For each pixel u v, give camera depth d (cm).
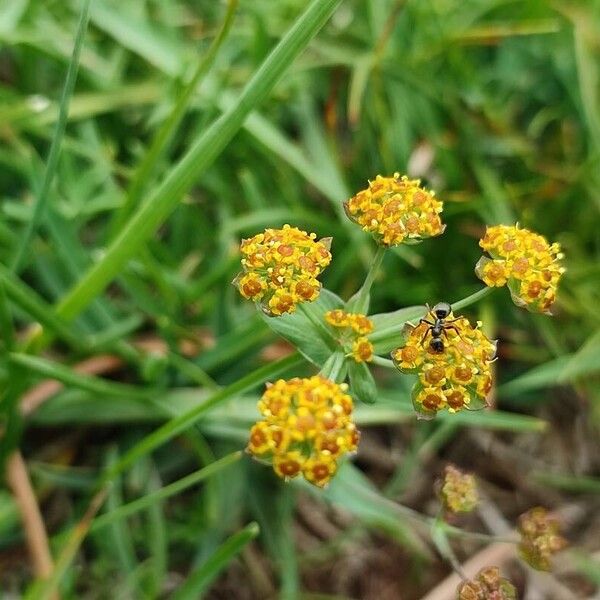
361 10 23
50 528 17
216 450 17
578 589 18
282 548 17
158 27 22
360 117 21
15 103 20
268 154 20
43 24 21
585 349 18
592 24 22
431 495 19
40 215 15
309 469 10
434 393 11
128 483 17
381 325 12
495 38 21
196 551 17
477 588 12
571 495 19
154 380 17
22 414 16
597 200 20
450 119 21
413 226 12
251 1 22
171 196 14
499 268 12
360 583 18
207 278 18
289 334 12
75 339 16
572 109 22
